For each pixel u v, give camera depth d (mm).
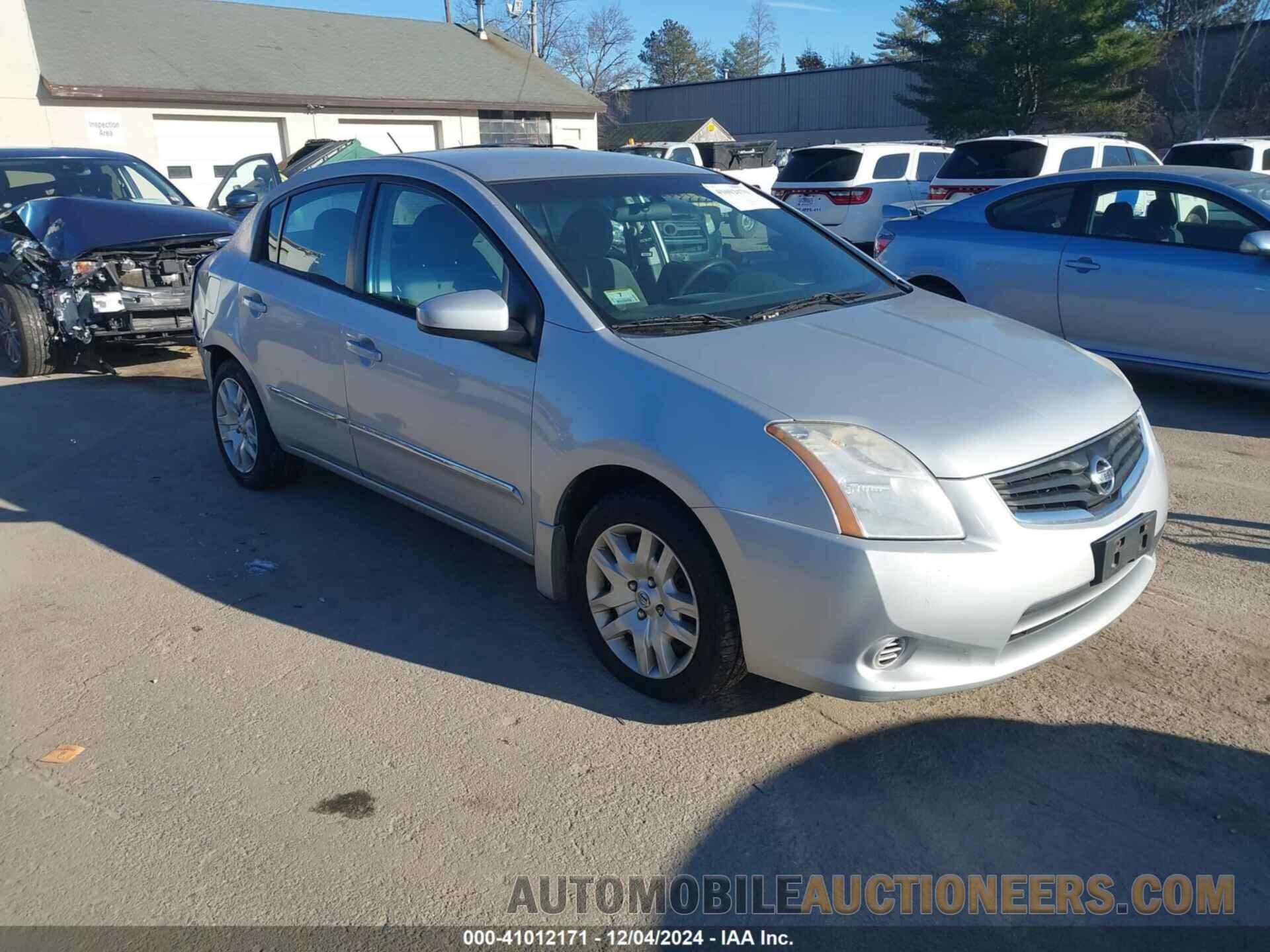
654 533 3176
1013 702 3346
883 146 15453
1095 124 34375
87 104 19734
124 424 6883
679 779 3000
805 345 3361
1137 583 3357
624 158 4512
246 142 22266
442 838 2777
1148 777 2963
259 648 3816
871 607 2760
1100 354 7055
